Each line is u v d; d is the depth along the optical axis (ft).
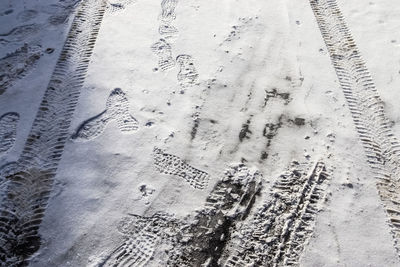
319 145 6.90
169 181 6.41
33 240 5.63
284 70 8.27
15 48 8.61
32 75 8.02
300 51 8.68
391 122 7.25
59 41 8.80
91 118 7.27
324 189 6.31
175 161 6.68
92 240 5.66
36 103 7.48
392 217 5.98
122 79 8.00
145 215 5.97
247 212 6.06
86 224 5.82
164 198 6.19
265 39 9.00
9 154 6.66
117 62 8.35
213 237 5.78
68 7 9.73
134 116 7.34
